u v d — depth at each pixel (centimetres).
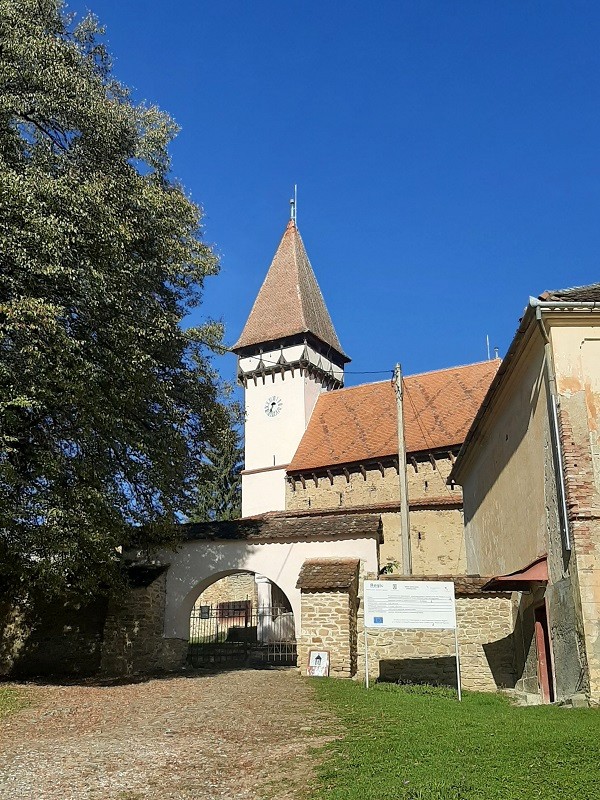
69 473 1520
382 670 1565
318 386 4569
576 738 758
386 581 1306
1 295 1449
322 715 1023
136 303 1638
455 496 3102
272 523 1903
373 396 4078
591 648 1073
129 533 1738
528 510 1432
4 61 1495
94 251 1480
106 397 1543
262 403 4484
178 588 1900
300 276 4775
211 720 1031
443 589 1295
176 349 1869
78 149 1609
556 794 579
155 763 790
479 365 3844
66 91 1553
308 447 3956
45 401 1451
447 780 623
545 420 1277
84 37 1802
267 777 708
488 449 1914
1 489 1418
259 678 1547
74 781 730
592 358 1211
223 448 2156
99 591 1731
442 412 3638
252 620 3209
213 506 4541
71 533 1480
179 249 1738
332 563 1706
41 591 1877
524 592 1429
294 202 5225
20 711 1170
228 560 1870
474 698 1270
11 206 1355
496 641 1518
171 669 1827
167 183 1883
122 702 1259
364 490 3544
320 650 1579
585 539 1120
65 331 1402
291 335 4441
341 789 631
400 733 849
